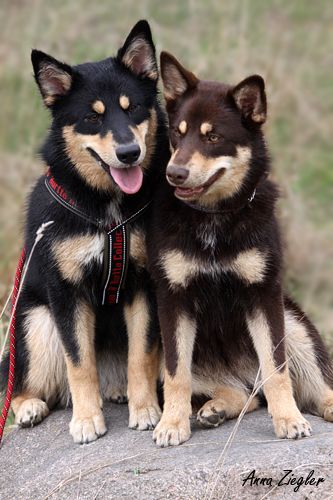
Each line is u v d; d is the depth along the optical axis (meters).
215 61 10.26
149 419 5.76
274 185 5.98
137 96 6.04
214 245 5.62
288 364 5.95
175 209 5.73
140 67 6.18
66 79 6.02
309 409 6.27
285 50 12.00
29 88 11.37
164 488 4.86
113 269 5.91
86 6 13.22
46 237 5.93
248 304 5.72
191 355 5.75
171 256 5.66
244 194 5.67
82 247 5.89
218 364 6.21
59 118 6.07
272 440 5.26
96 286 6.02
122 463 5.17
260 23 12.92
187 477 4.88
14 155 10.68
